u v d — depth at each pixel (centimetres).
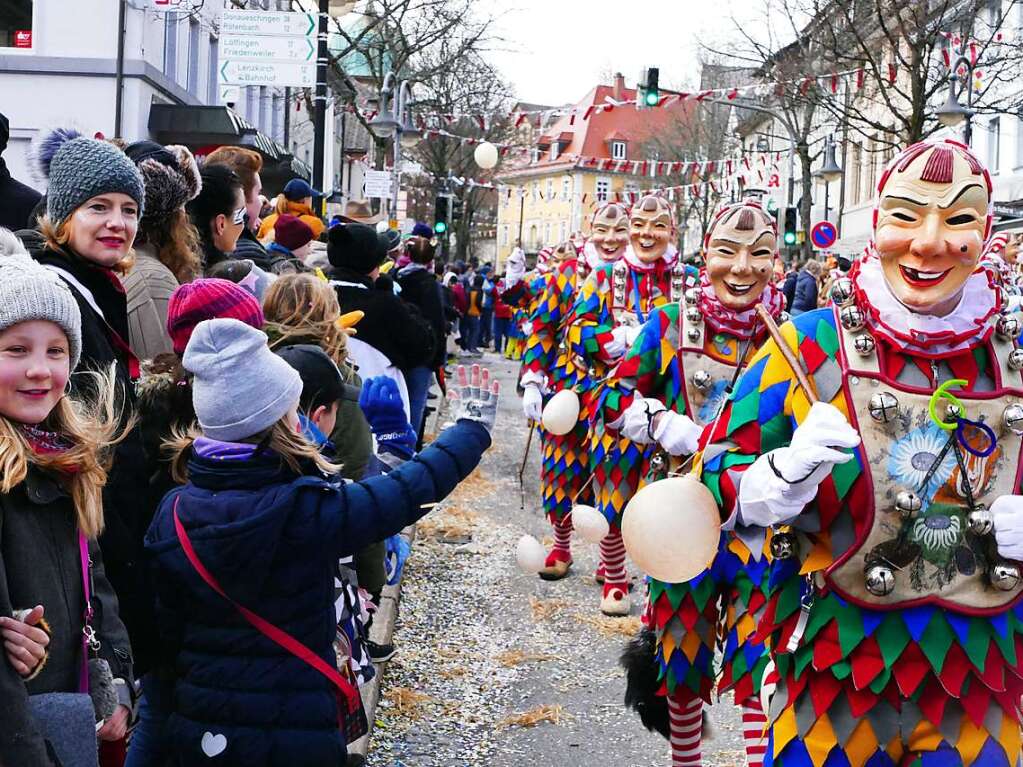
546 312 786
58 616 269
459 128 3569
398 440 458
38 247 368
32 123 1933
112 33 1928
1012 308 299
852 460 285
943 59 1670
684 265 693
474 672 584
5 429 263
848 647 287
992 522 282
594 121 7338
